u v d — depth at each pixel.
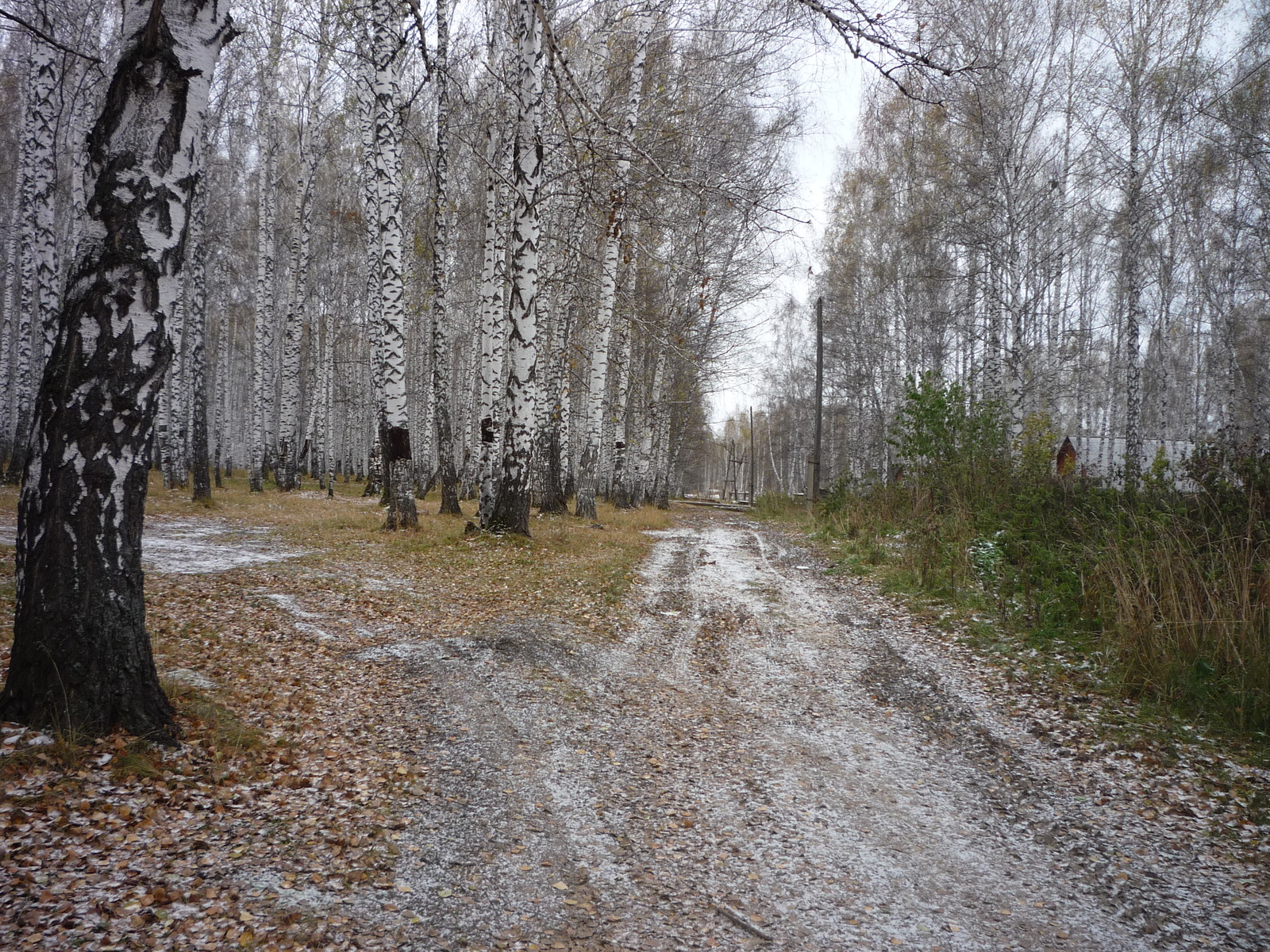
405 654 7.27
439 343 19.53
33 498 4.32
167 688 5.14
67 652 4.27
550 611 9.43
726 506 43.00
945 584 10.91
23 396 17.88
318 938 3.03
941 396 16.12
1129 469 11.34
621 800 4.65
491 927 3.25
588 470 21.34
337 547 12.88
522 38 12.90
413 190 24.30
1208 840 4.30
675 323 20.22
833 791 4.98
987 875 3.95
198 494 18.38
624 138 7.78
